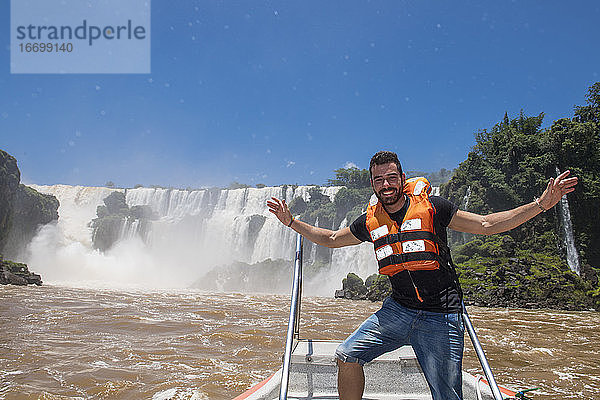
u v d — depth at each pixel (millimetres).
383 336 2484
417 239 2426
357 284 33125
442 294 2410
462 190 48000
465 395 3242
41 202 58156
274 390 3064
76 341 9477
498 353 9852
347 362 2490
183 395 5812
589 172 42406
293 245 54406
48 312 14156
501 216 2354
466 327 2488
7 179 47000
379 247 2543
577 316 21734
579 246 40125
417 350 2477
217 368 7398
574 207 40906
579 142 43406
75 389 6023
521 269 29703
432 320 2396
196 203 66812
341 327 13586
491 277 29547
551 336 13469
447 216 2494
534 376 7629
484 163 47344
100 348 8797
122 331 10984
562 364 8828
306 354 3186
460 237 45281
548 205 2211
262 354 8672
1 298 18516
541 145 44531
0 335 9922
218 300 21703
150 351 8625
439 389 2402
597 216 40625
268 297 26984
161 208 68562
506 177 45125
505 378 7430
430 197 2545
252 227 58469
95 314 13914
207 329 11617
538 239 40188
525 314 22031
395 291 2541
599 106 49562
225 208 65250
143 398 5699
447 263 2467
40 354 8078
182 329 11523
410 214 2482
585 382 7266
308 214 61188
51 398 5605
